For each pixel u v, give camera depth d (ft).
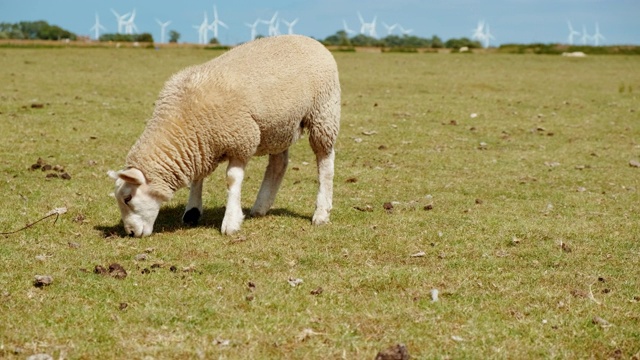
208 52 162.09
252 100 28.30
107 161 43.88
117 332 19.42
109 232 29.19
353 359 18.47
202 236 29.19
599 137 59.41
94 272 24.06
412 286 24.06
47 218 30.81
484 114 69.56
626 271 26.55
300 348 18.93
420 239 29.73
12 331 19.13
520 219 33.53
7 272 23.61
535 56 170.50
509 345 19.72
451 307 22.24
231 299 22.06
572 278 25.54
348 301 22.36
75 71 102.78
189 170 28.73
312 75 30.04
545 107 75.92
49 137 50.19
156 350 18.47
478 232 31.12
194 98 28.04
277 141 30.07
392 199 37.37
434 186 40.55
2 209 31.83
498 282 24.85
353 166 45.80
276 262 26.07
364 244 28.78
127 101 70.49
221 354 18.38
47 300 21.38
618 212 35.73
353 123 62.03
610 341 20.25
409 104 74.69
